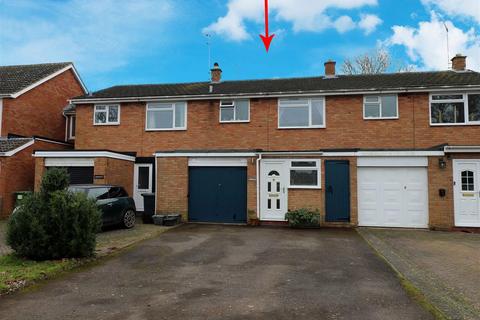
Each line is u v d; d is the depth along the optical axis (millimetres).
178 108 18219
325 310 5234
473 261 8242
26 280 6523
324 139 16797
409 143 16141
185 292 6051
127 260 8305
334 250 9398
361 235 11734
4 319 4941
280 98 17328
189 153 14789
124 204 12859
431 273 7227
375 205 13617
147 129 18266
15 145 17359
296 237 11305
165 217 13820
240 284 6496
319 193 13789
